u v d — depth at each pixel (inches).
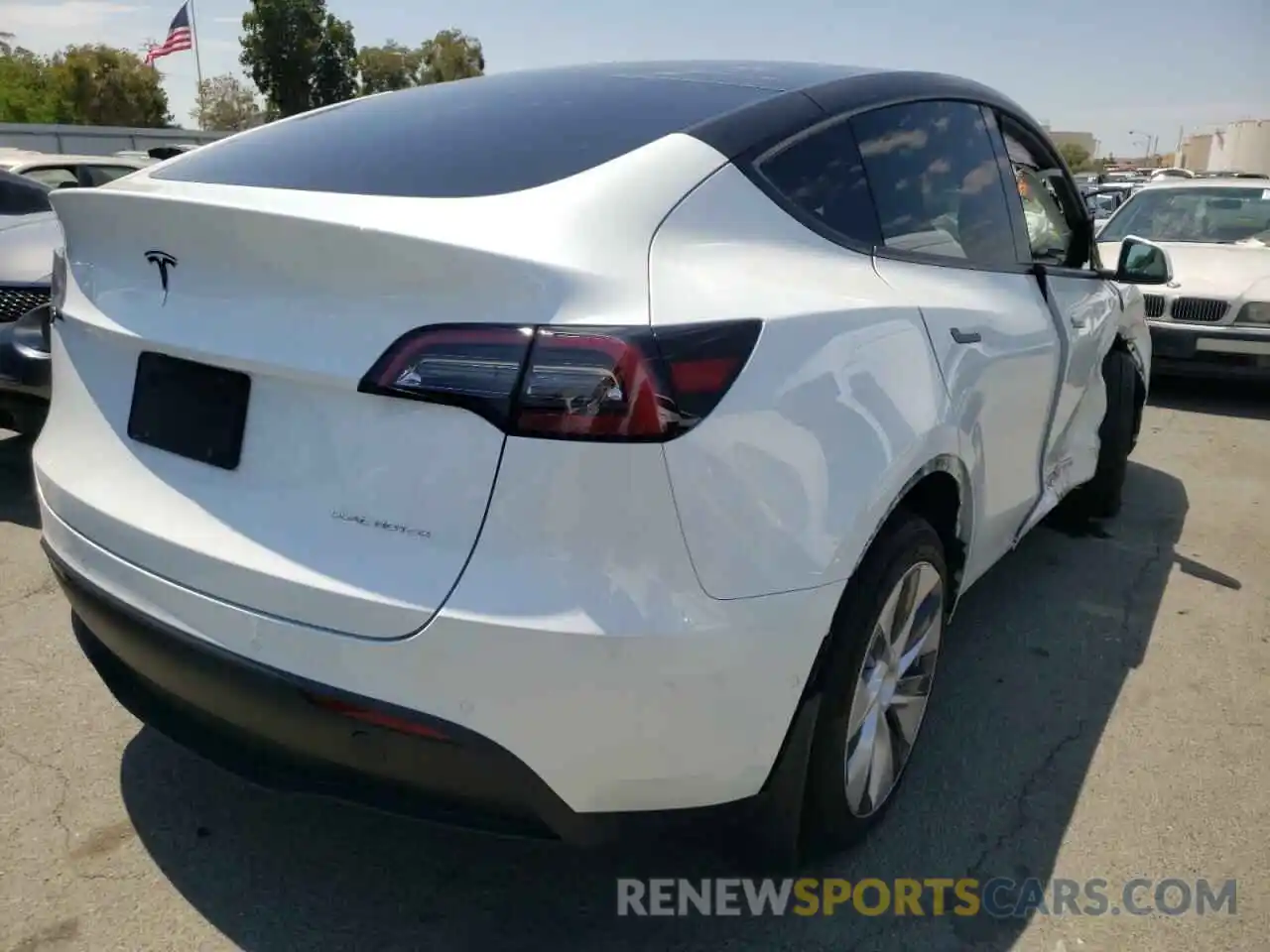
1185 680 130.1
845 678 83.2
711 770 73.9
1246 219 322.7
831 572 76.8
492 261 66.8
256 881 92.2
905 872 94.7
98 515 82.5
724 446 69.8
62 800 102.0
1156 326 282.7
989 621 145.5
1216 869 95.8
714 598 69.7
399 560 68.7
